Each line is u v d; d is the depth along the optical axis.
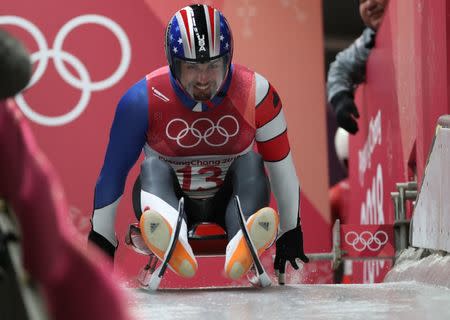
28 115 38.47
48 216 5.47
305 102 41.16
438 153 21.48
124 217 37.53
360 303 16.73
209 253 21.05
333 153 72.81
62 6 38.97
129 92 21.14
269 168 22.12
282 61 41.19
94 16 39.19
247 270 19.25
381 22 38.97
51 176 5.60
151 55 39.44
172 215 19.44
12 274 5.50
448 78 23.86
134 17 39.44
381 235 27.02
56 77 38.75
